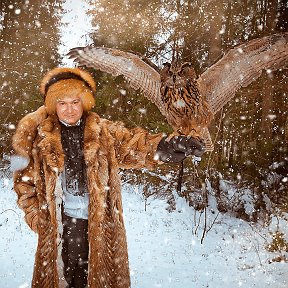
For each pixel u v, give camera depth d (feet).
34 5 56.54
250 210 38.01
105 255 13.69
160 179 43.86
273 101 43.80
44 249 13.55
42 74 49.14
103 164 13.60
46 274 13.52
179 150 13.24
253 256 28.37
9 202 37.50
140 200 41.68
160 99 14.62
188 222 36.63
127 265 14.14
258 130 43.68
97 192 13.43
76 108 13.57
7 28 54.13
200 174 39.91
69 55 15.26
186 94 13.46
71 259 13.85
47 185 13.28
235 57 13.76
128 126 42.68
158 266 24.99
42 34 54.85
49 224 13.55
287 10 42.75
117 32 43.09
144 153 14.07
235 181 40.93
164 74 13.82
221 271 24.90
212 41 38.73
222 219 37.37
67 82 13.52
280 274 24.73
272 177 40.75
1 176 45.73
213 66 13.76
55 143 13.43
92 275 13.41
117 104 43.29
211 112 14.02
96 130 13.76
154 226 35.09
